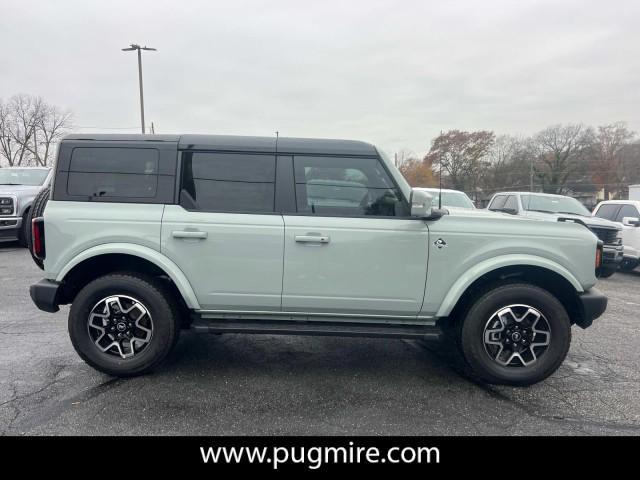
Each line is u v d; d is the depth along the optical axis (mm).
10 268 8469
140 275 3531
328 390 3424
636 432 2889
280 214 3471
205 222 3418
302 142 3555
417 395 3367
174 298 3643
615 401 3311
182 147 3516
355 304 3488
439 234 3443
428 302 3486
